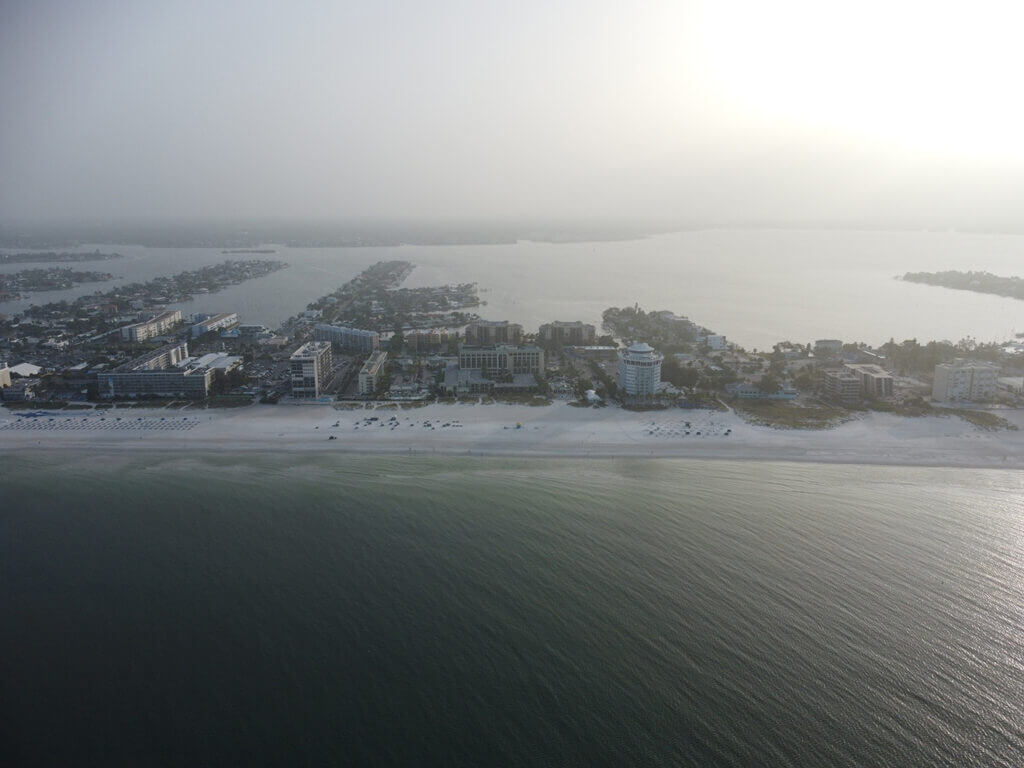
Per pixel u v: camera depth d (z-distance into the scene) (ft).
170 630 387.34
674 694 331.57
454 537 485.97
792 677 342.44
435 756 300.20
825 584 424.05
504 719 319.06
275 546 477.36
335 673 350.84
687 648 364.17
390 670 351.67
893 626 382.83
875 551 464.65
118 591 426.10
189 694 339.57
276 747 307.37
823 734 307.58
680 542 476.54
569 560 452.76
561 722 316.19
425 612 398.21
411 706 327.88
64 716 327.88
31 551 476.54
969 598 410.31
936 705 325.01
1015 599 409.49
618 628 380.99
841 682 339.16
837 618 389.80
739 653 360.28
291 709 328.49
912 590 418.31
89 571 449.48
